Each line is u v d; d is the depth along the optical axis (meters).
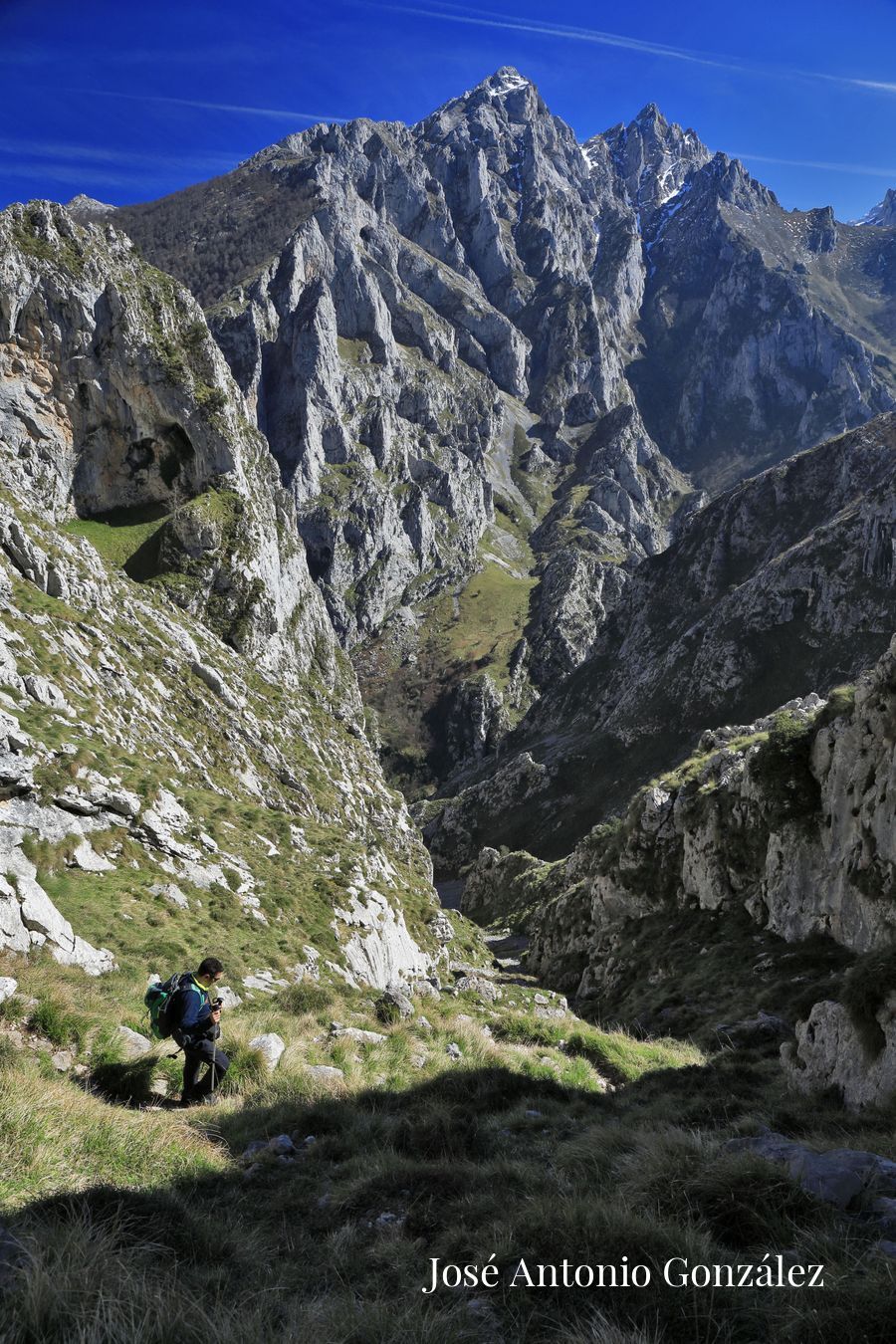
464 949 64.75
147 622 87.56
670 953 45.41
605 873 60.12
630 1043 25.48
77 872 25.97
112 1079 11.59
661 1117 14.27
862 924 33.12
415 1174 8.86
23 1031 12.20
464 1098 13.73
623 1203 7.33
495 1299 6.04
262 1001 22.09
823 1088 16.22
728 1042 28.62
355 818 96.56
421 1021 20.19
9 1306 4.94
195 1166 9.12
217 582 123.12
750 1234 6.96
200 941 25.72
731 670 193.00
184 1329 5.02
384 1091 13.49
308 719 114.19
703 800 52.31
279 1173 9.36
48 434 124.94
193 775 61.25
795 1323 5.36
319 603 178.00
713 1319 5.57
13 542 67.75
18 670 42.06
